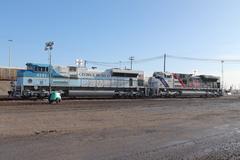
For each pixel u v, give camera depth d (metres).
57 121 19.84
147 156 10.98
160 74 59.22
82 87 46.94
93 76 48.38
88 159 10.41
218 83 71.50
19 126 17.31
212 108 33.88
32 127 17.08
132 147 12.35
